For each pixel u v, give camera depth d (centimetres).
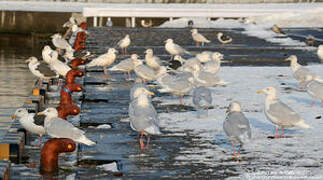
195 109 1450
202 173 937
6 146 1002
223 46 3078
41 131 1082
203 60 2155
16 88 2122
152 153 1050
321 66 2342
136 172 940
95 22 4788
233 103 1055
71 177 924
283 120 1141
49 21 4894
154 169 956
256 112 1422
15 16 4875
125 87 1780
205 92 1316
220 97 1620
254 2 5684
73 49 2672
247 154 1048
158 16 4834
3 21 4878
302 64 2416
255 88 1784
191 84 1502
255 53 2784
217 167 970
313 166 978
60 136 1029
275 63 2467
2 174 859
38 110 1370
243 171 947
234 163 993
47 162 945
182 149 1080
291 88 1805
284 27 4438
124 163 987
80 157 1014
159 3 5578
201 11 4891
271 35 3716
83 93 1659
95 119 1323
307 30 4053
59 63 1803
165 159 1013
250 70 2223
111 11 4756
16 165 984
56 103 1512
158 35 3628
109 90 1722
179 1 5662
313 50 2923
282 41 3369
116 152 1052
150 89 1752
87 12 4725
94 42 3158
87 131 1212
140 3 5547
